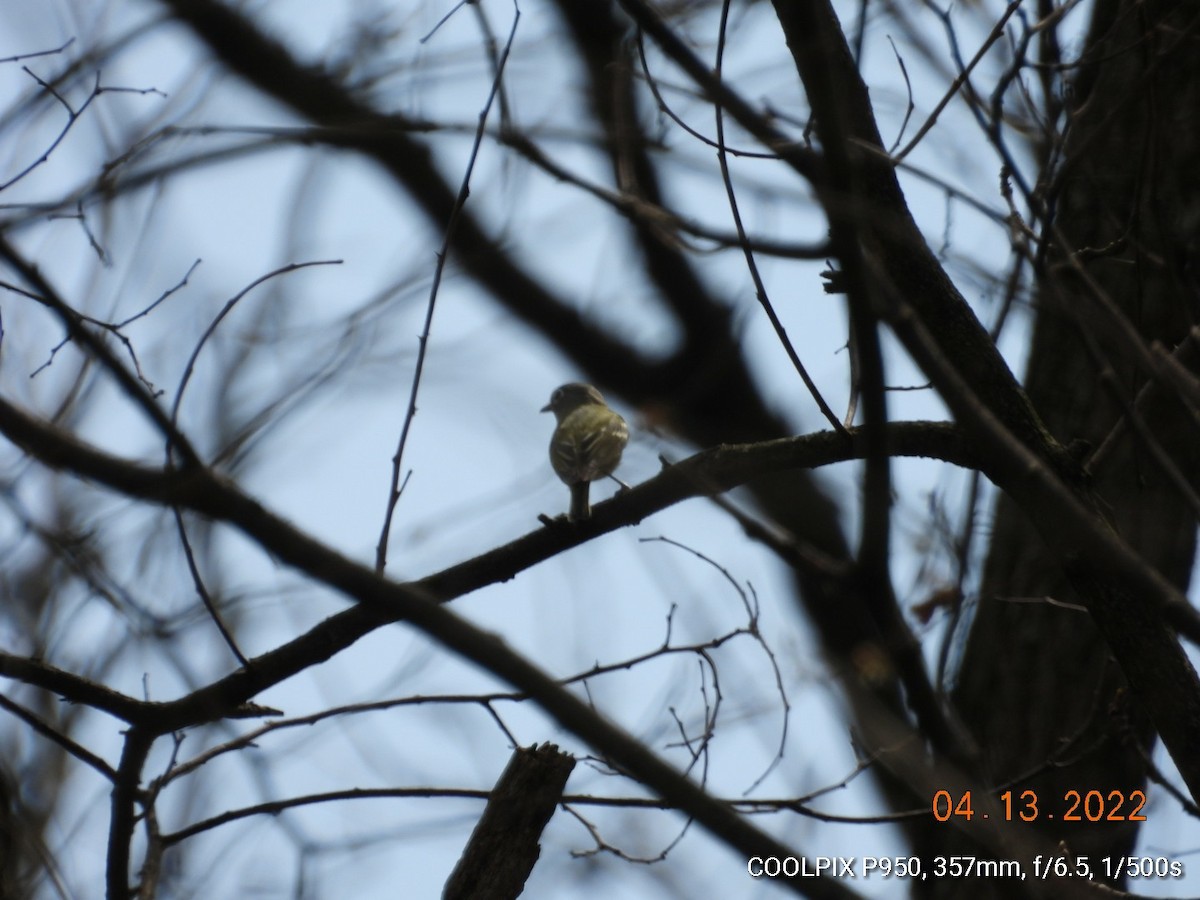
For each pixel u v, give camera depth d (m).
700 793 5.39
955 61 7.88
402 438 7.70
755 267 7.74
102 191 7.90
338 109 11.26
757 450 9.23
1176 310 9.73
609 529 9.37
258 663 8.73
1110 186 10.37
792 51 6.93
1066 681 11.05
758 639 9.22
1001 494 11.98
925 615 10.25
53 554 8.39
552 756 8.52
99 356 5.22
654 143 8.58
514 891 8.22
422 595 5.34
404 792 8.80
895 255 8.44
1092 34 10.63
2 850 8.43
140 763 8.58
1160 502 10.50
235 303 7.12
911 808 10.96
